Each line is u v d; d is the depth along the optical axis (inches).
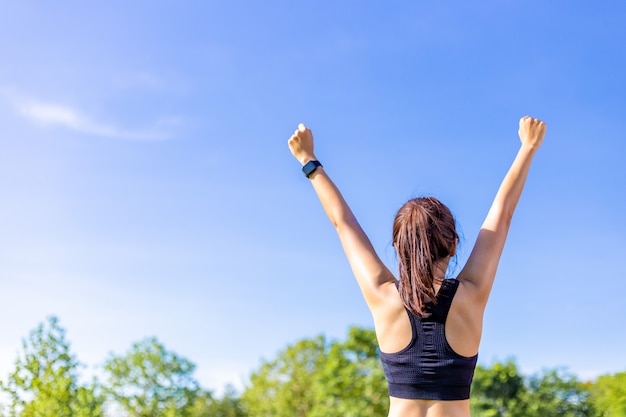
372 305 73.5
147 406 962.7
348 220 78.3
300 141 82.8
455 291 70.4
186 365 1012.5
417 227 70.9
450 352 68.9
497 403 738.8
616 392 611.2
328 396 843.4
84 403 598.2
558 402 702.5
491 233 74.7
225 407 1370.6
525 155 78.1
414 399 69.2
